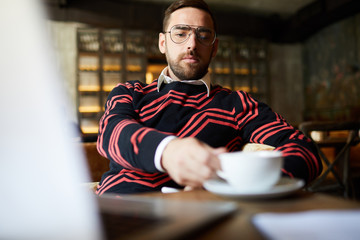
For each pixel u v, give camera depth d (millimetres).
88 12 6781
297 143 843
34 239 268
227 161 501
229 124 1174
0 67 294
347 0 6441
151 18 7133
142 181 1001
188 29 1238
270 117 1162
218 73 7953
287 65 9016
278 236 301
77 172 407
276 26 8352
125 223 333
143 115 1159
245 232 325
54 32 6785
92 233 291
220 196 538
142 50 7285
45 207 321
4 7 292
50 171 346
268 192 457
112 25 6996
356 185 2799
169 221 340
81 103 6879
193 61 1236
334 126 2404
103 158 1563
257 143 1141
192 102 1187
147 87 1277
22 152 317
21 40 304
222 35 7980
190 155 552
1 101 300
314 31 8289
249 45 8250
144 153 655
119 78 7094
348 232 302
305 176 717
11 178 306
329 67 8008
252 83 8320
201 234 322
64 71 6844
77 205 374
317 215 360
